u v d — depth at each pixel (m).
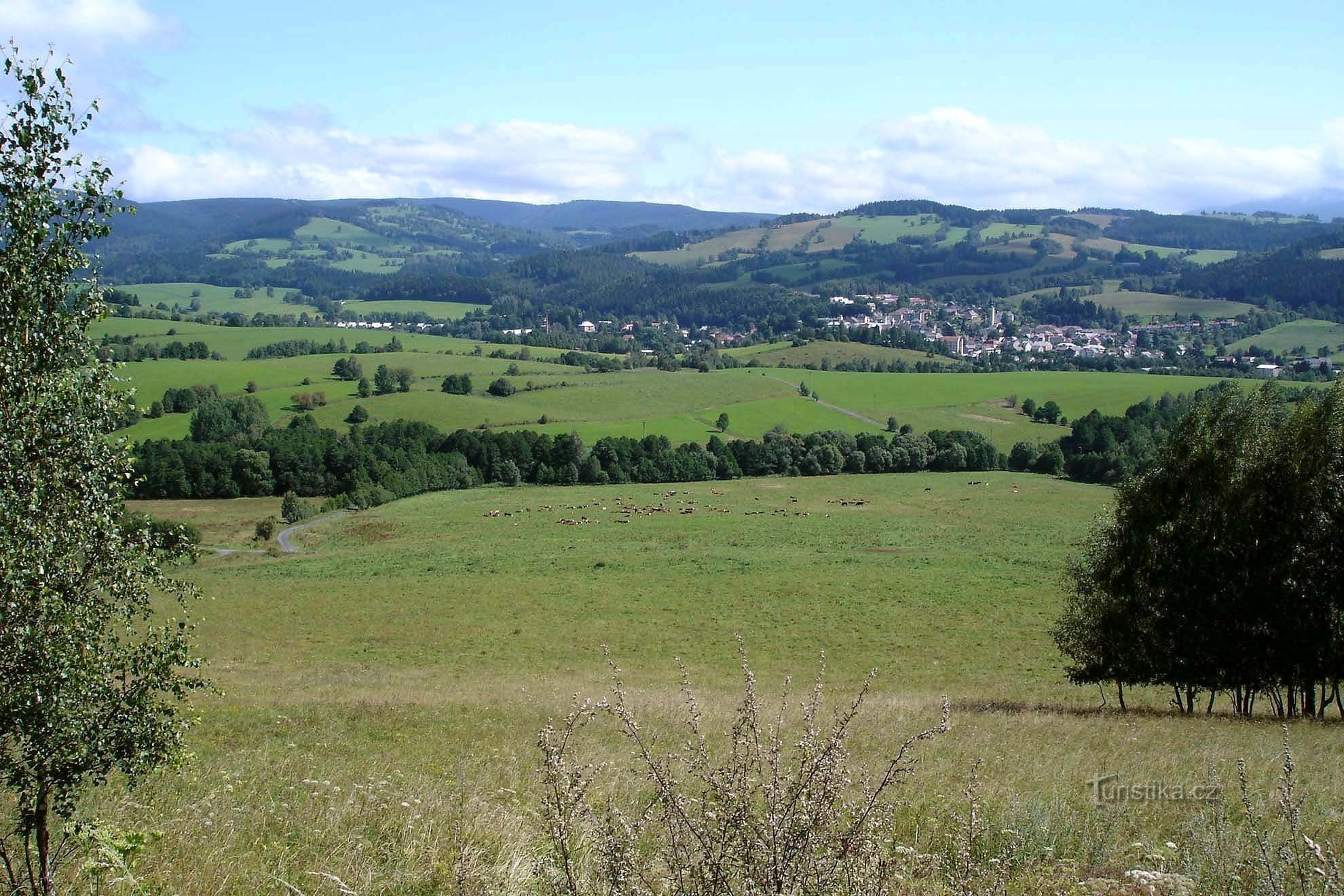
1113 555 23.44
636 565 58.94
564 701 21.56
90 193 7.81
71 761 6.97
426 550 67.44
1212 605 21.38
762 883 4.32
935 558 59.97
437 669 34.66
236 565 62.59
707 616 45.41
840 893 4.43
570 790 5.35
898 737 13.80
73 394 7.52
